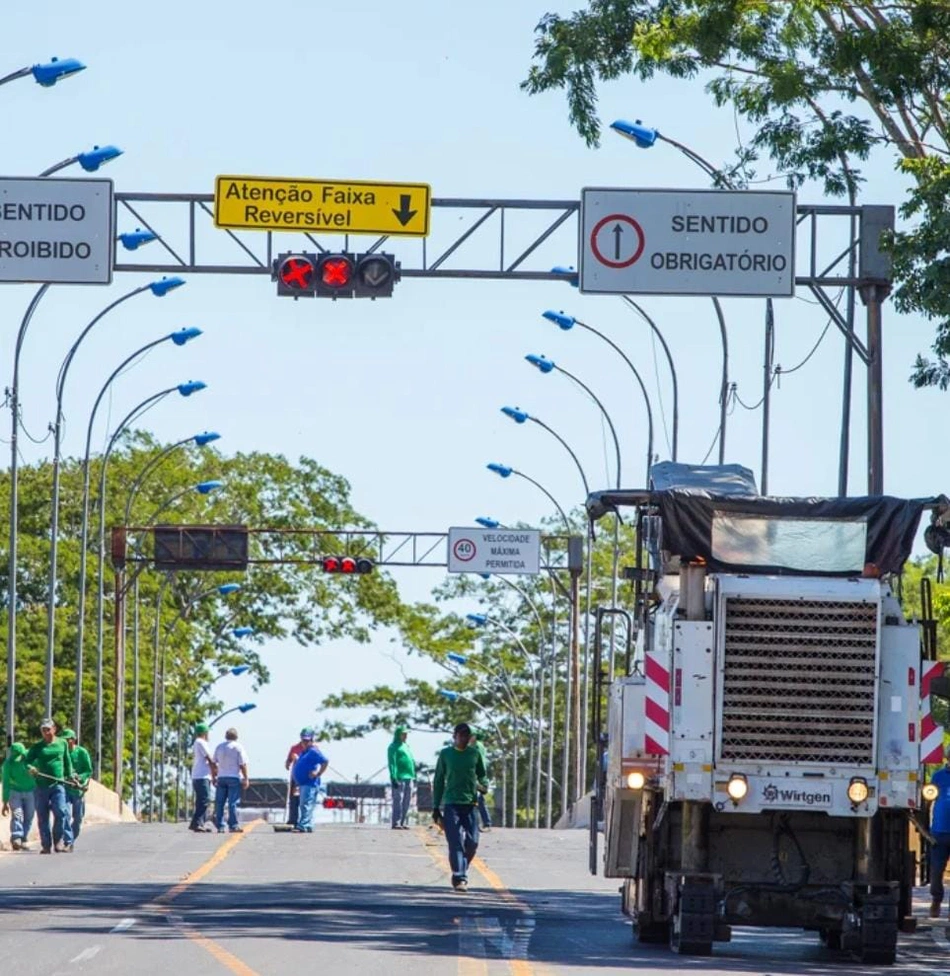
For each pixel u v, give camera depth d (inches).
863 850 2007.9
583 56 3371.1
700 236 2864.2
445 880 2965.1
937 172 2783.0
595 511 2285.9
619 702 2170.3
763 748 1982.0
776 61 3267.7
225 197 2802.7
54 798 3612.2
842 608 1985.7
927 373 2849.4
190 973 1701.5
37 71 2910.9
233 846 3782.0
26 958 1807.3
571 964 1859.0
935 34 2933.1
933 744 1989.4
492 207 2871.6
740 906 2007.9
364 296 2822.3
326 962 1813.5
